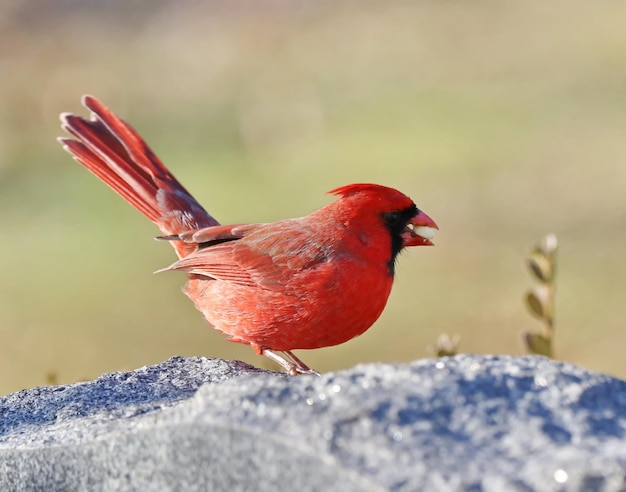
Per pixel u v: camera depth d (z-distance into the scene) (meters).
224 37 26.09
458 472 3.16
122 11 27.91
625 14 25.78
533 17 26.78
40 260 15.59
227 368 5.07
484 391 3.52
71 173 19.19
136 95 23.14
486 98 21.27
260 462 3.39
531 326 12.54
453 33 26.28
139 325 13.45
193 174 18.52
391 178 17.45
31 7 27.61
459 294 13.52
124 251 15.60
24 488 4.05
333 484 3.24
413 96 21.95
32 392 4.78
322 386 3.56
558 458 3.20
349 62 24.67
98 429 3.97
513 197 16.31
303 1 28.92
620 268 13.83
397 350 12.48
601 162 17.05
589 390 3.57
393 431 3.32
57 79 23.72
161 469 3.62
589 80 21.55
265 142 20.05
